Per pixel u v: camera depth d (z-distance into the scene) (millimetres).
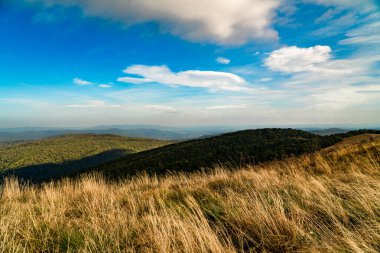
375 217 3332
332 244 2900
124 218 4230
